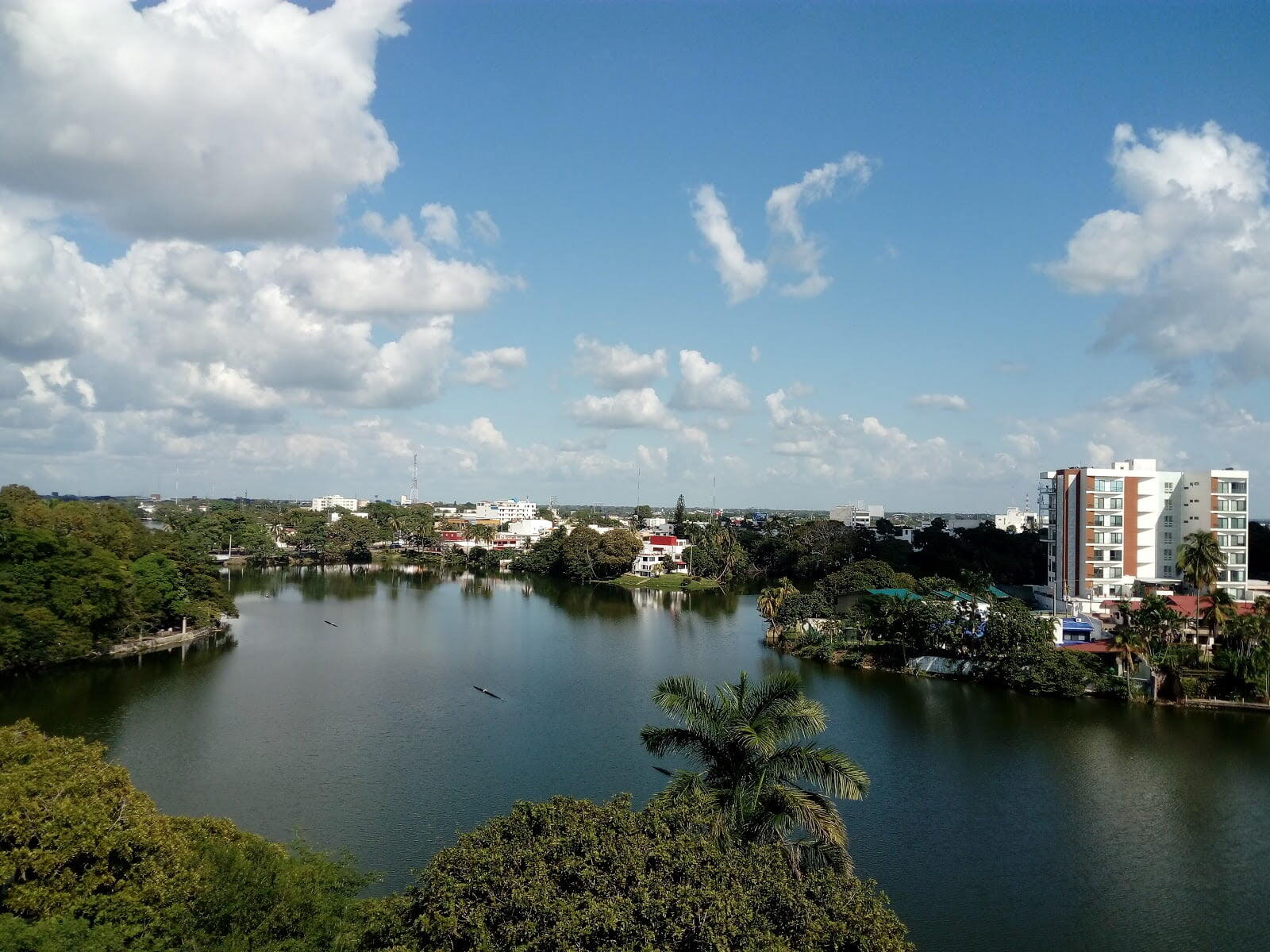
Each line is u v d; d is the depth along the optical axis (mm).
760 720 31656
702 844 24688
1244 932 39062
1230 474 116688
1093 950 37562
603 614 144625
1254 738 68562
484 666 97250
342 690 83812
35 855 25578
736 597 173000
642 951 19547
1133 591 115188
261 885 29109
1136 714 76125
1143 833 49844
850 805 53844
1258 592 114750
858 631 106562
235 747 64312
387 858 45219
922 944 37812
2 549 88875
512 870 23031
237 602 149250
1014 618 87500
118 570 98750
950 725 72438
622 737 68562
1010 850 47438
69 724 69750
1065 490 122562
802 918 22438
